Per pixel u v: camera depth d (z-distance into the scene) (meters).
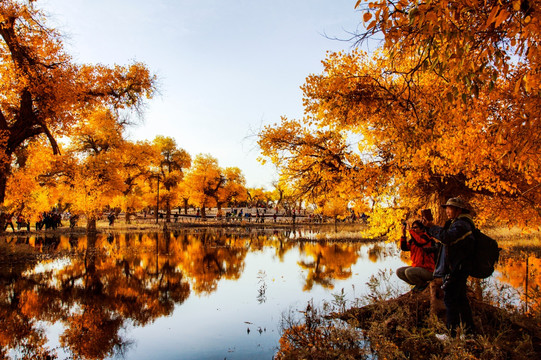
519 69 4.88
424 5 3.07
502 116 5.36
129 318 8.55
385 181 7.95
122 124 18.56
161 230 40.03
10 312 8.82
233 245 25.25
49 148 21.64
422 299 6.71
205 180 54.72
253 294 10.86
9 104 15.41
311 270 14.96
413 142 6.38
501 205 8.19
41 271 14.23
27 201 26.69
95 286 11.80
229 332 7.42
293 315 8.28
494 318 5.47
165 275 13.96
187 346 6.65
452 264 4.46
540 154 4.00
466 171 6.62
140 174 44.16
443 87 5.87
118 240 27.36
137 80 17.20
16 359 6.18
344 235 31.84
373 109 6.53
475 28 3.49
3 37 13.50
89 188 31.25
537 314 5.65
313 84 6.75
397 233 9.90
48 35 14.45
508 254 16.36
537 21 2.93
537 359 4.15
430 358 4.48
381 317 6.29
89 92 16.33
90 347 6.70
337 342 5.64
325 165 8.16
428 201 8.47
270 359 5.84
